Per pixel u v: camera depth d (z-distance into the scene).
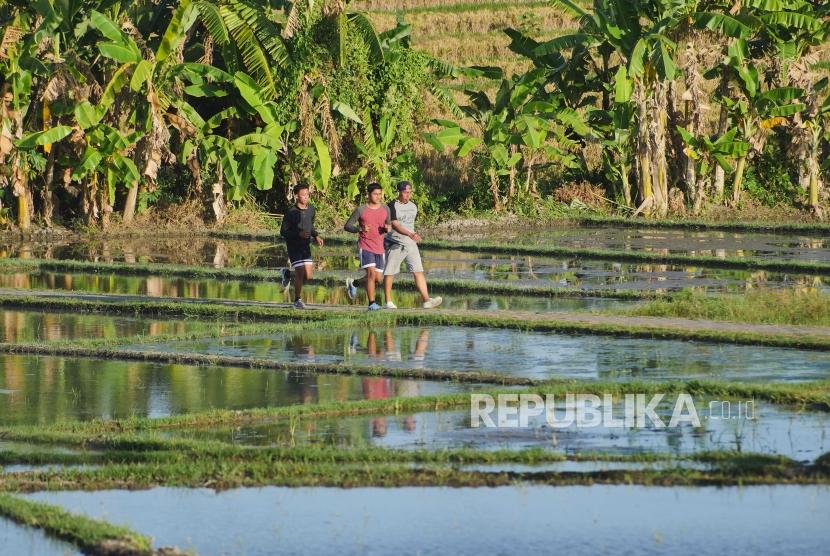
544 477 36.94
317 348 59.81
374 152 135.00
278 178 139.75
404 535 32.47
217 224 135.12
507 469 37.94
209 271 94.00
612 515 33.78
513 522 33.31
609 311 70.19
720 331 60.69
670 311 68.69
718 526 32.78
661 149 139.38
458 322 66.44
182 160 126.12
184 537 32.53
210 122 128.50
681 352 57.34
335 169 133.38
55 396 50.03
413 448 40.16
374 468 37.47
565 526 32.97
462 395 46.88
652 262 101.38
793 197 145.62
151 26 127.25
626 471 37.09
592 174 148.88
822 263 94.00
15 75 115.81
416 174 141.25
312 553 31.28
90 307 75.06
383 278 71.25
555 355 56.91
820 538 31.84
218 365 56.44
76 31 120.44
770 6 129.50
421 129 143.12
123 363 57.50
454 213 139.75
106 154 120.12
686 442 40.53
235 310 71.25
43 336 65.50
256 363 55.69
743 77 136.25
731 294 78.50
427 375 52.31
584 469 37.72
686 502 34.78
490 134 139.62
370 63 133.88
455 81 179.12
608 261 103.00
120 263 99.12
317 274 91.62
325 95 130.12
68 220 136.25
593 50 173.75
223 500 35.56
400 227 70.06
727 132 138.88
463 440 41.16
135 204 135.25
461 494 35.78
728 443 40.31
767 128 141.50
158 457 39.19
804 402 45.56
